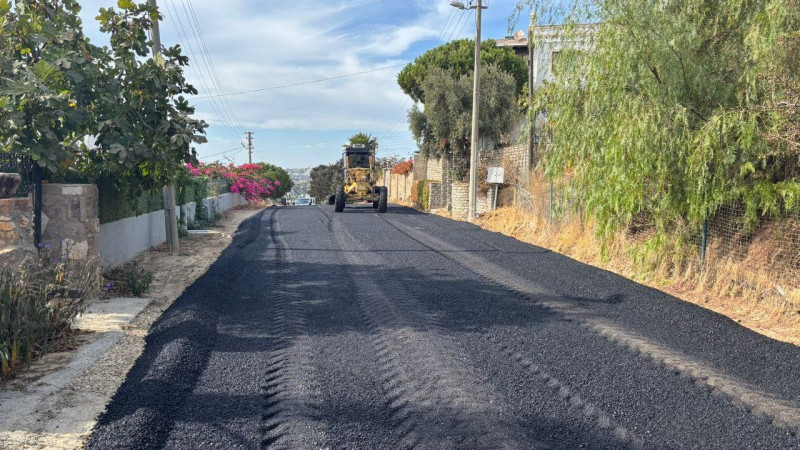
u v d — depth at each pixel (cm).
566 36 991
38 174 696
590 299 763
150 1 1159
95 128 781
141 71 778
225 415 397
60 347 524
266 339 578
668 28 792
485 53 2952
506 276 906
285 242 1327
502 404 419
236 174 2853
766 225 794
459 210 2125
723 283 796
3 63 664
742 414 414
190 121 813
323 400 425
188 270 946
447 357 517
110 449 336
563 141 1001
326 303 729
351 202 2400
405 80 3234
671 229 906
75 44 771
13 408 387
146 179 880
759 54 691
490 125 2347
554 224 1384
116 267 930
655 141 774
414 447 353
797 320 663
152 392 424
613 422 395
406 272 945
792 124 663
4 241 615
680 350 551
